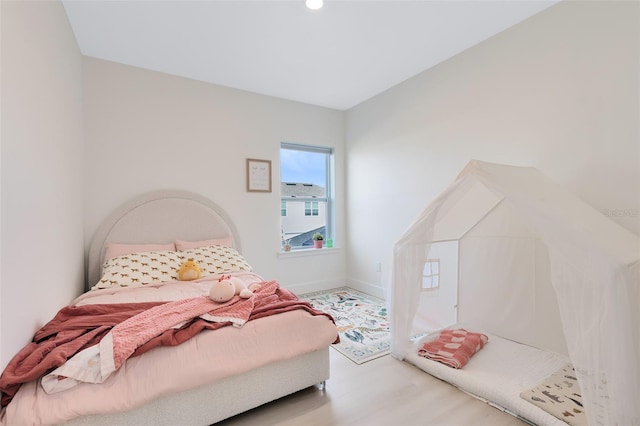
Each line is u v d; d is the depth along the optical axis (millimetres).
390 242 3893
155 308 1866
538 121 2436
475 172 1975
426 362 2246
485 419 1716
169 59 3045
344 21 2461
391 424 1686
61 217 2102
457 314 2953
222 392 1652
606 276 1394
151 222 3186
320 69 3293
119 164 3102
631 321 1360
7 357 1271
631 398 1342
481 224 2752
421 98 3400
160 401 1493
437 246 2812
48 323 1714
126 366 1417
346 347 2605
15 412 1189
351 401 1892
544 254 2387
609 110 2068
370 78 3529
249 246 3861
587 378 1454
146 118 3234
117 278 2617
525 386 1900
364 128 4250
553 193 1913
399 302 2432
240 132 3789
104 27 2500
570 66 2248
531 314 2467
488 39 2748
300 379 1907
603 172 2102
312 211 4512
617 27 2023
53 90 1946
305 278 4297
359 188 4367
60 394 1282
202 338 1614
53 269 1899
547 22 2363
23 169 1443
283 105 4109
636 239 1673
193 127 3492
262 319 1822
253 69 3273
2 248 1225
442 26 2562
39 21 1707
